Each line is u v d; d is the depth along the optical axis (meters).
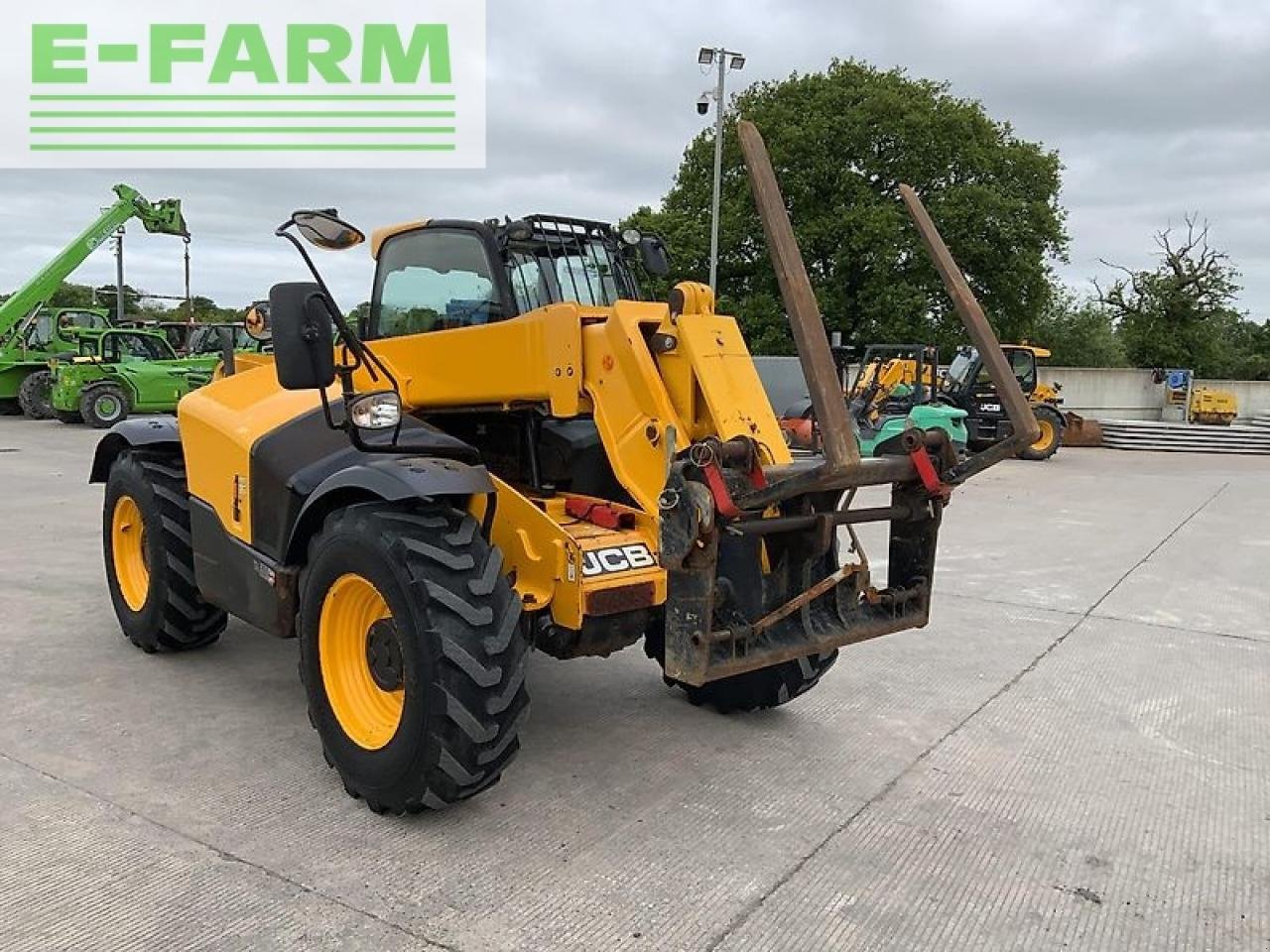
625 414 3.56
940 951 2.67
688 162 31.02
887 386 16.08
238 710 4.24
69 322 20.66
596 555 3.34
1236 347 48.12
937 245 3.44
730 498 2.92
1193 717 4.51
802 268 2.85
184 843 3.09
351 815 3.31
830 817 3.42
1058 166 30.58
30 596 6.03
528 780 3.64
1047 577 7.45
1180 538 9.35
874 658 5.28
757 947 2.65
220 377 5.16
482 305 4.10
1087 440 22.66
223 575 4.31
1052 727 4.34
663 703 4.50
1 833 3.12
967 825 3.39
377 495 3.29
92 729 4.00
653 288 4.92
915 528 3.65
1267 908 2.93
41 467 12.30
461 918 2.73
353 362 4.25
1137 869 3.13
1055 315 45.28
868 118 28.98
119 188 21.08
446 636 3.03
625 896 2.87
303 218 3.30
